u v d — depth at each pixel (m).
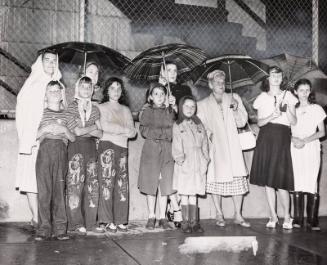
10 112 5.95
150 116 5.60
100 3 7.15
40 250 4.54
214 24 7.64
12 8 6.88
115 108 5.53
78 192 5.20
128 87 6.62
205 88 6.87
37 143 5.21
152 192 5.53
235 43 7.69
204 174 5.55
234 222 6.22
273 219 5.95
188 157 5.50
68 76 6.42
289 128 5.85
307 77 5.98
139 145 6.32
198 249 4.71
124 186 5.53
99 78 6.47
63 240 4.95
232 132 5.96
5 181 5.87
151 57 5.87
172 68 5.92
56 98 5.11
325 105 6.47
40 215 4.96
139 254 4.48
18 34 6.89
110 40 7.20
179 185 5.47
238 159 5.93
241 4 7.89
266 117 5.86
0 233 5.23
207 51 7.62
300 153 5.90
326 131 6.91
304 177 5.88
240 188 6.01
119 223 5.49
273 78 5.82
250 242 5.07
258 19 7.91
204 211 6.52
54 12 7.03
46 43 7.00
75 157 5.17
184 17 7.54
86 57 5.96
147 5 7.38
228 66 6.05
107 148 5.40
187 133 5.52
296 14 7.81
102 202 5.36
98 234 5.29
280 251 4.70
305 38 7.78
